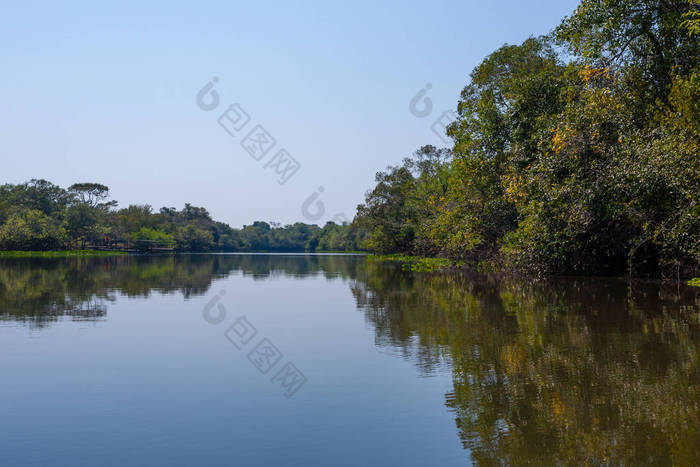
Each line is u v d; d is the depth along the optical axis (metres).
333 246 118.69
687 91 16.12
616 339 9.67
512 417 5.73
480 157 29.42
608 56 20.77
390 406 6.22
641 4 19.09
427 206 50.47
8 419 5.88
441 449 4.93
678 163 16.83
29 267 39.75
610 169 19.11
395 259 63.91
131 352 9.38
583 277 25.03
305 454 4.88
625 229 22.27
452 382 7.17
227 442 5.18
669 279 21.89
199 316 13.83
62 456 4.85
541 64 30.38
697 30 15.25
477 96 32.28
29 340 10.46
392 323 12.34
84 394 6.83
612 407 5.95
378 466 4.58
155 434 5.41
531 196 22.70
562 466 4.49
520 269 25.70
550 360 8.20
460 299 17.06
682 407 5.90
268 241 140.12
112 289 21.61
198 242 126.00
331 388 7.00
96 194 112.44
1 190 102.94
